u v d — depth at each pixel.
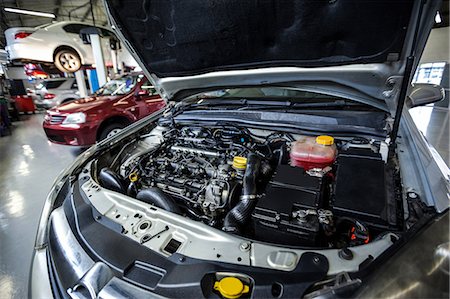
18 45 5.03
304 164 1.08
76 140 3.32
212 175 1.21
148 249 0.76
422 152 1.10
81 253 0.79
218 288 0.62
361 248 0.65
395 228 0.72
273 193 0.88
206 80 1.39
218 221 1.01
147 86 4.01
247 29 0.98
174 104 1.91
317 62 1.02
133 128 1.85
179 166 1.30
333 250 0.66
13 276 1.60
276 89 1.58
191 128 1.60
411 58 0.85
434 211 0.75
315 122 1.28
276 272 0.63
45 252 0.93
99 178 1.30
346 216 0.78
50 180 3.13
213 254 0.71
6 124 5.92
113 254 0.76
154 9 1.03
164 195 1.03
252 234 0.94
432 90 1.58
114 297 0.64
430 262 0.51
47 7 7.99
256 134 1.42
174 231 0.81
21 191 2.82
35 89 8.83
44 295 0.78
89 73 7.67
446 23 6.73
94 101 3.64
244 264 0.66
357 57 0.93
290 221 0.77
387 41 0.84
